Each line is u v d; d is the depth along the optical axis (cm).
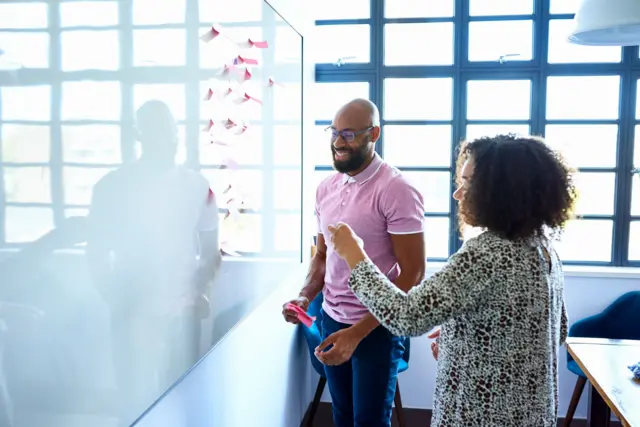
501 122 326
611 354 202
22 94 75
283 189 228
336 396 202
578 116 322
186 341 131
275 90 210
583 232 330
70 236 85
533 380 119
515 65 319
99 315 94
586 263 330
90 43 90
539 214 117
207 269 143
